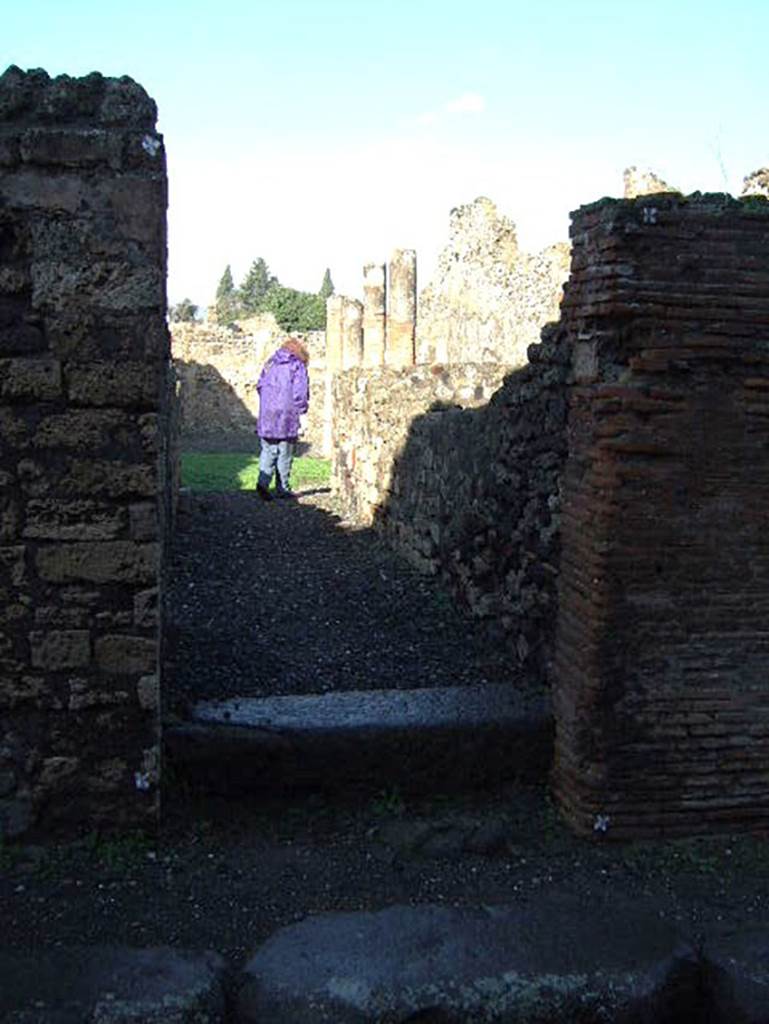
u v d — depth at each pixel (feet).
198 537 32.24
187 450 64.64
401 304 54.13
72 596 15.12
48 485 14.90
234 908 14.21
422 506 27.78
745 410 15.84
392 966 12.42
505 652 21.03
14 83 14.48
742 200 15.65
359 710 17.53
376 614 24.34
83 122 14.61
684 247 15.47
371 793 17.13
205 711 17.28
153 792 15.57
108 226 14.65
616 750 16.11
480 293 54.39
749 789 16.46
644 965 12.64
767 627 16.25
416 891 14.79
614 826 16.21
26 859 15.14
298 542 32.30
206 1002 11.80
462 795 17.39
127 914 13.97
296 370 38.70
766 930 13.80
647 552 15.84
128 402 14.88
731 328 15.61
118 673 15.30
